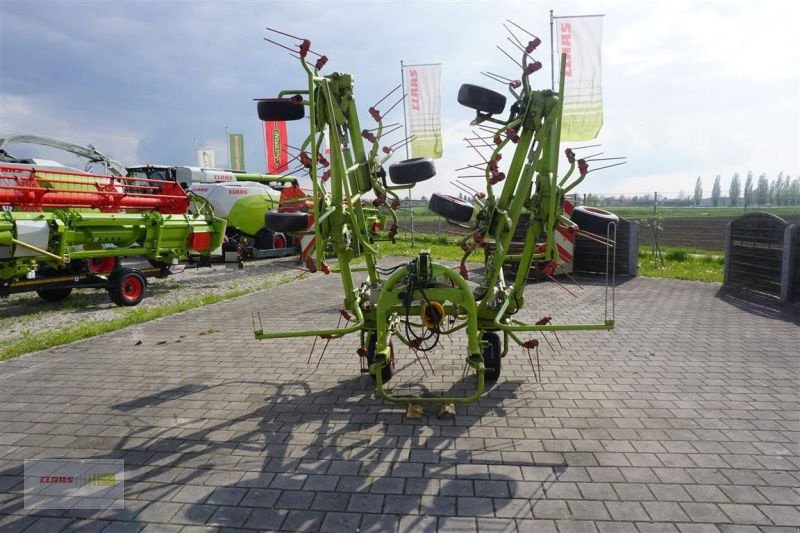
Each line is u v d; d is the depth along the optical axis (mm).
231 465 3797
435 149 18234
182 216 12250
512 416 4594
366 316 5297
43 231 9094
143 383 5625
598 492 3365
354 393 5242
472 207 4852
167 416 4711
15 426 4547
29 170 9680
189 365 6270
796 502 3238
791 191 73000
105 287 10453
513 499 3297
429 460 3816
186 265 12977
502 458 3832
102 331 8055
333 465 3768
